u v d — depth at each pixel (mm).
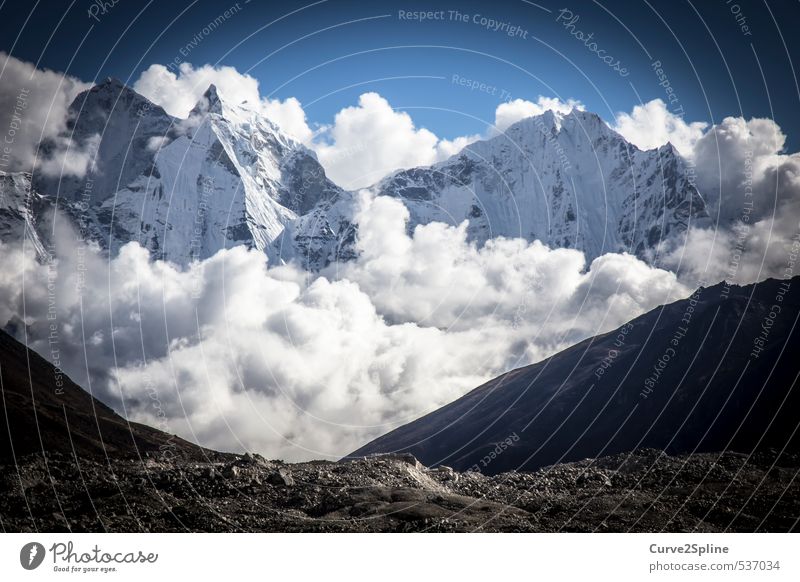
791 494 48500
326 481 51406
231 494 47906
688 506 47062
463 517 44344
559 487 52031
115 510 44406
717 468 54531
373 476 52875
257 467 52812
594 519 44500
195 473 50844
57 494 47312
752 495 48594
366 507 45688
